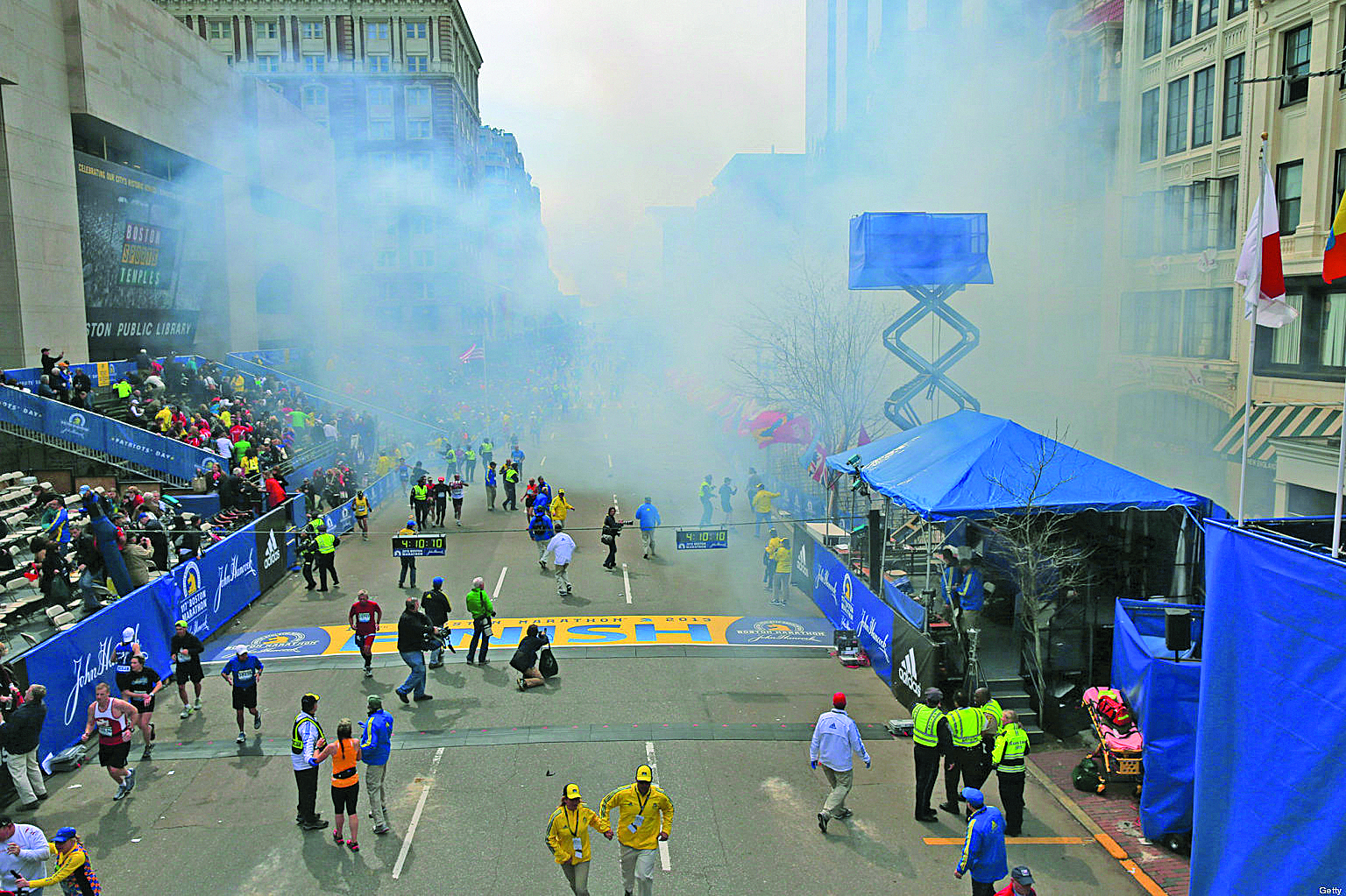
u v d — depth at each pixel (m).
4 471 23.36
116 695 14.90
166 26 36.00
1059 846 11.22
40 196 27.81
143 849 11.07
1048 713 14.20
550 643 18.28
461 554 25.69
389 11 72.00
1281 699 8.85
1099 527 16.73
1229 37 25.91
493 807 12.03
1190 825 11.05
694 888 10.31
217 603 19.00
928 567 15.27
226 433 28.02
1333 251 11.30
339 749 10.95
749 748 13.71
